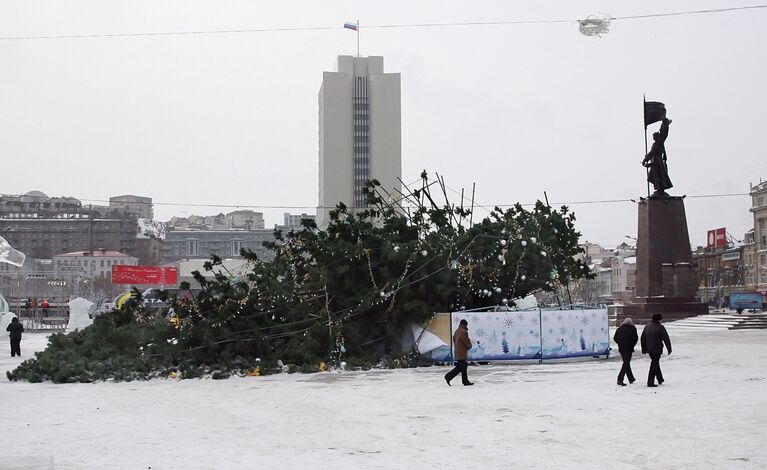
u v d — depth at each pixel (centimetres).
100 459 1014
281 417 1400
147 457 1026
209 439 1168
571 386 1820
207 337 2314
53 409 1550
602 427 1214
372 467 945
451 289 2561
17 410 1535
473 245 2756
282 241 2800
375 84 16150
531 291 2859
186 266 10325
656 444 1062
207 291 2383
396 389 1830
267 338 2373
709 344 3194
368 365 2417
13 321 3212
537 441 1107
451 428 1240
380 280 2616
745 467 912
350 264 2631
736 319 4784
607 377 2022
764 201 11794
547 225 3341
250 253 2600
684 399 1534
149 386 2019
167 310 2566
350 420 1349
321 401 1627
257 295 2422
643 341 1794
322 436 1184
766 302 10369
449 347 2472
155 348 2355
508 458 989
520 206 3306
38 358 2319
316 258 2727
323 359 2448
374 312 2592
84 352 2411
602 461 959
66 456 1038
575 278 3422
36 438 1189
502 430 1209
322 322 2462
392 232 2839
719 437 1105
